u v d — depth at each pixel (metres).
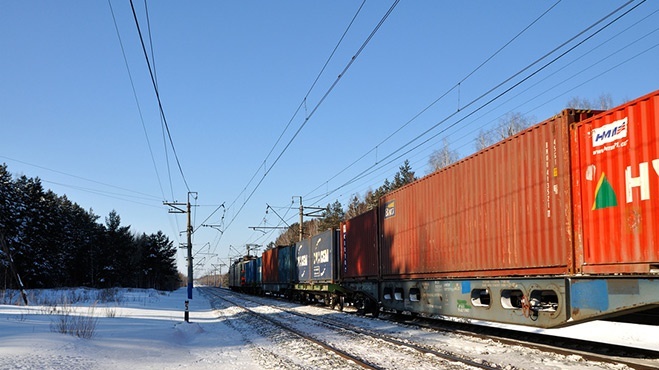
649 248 8.50
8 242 57.12
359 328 17.39
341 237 27.44
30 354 9.95
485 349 11.92
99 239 93.69
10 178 69.12
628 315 9.89
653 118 8.55
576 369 9.28
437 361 10.52
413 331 16.25
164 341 14.73
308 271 34.00
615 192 9.24
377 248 21.56
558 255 10.67
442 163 49.19
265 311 29.23
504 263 12.62
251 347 14.16
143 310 29.98
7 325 14.88
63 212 85.44
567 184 10.42
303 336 15.46
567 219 10.39
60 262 75.31
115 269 95.00
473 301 14.11
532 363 10.02
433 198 16.61
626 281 8.98
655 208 8.42
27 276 63.44
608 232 9.38
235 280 80.81
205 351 13.68
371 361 10.88
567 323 10.36
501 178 12.88
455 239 15.09
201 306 40.62
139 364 10.77
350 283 25.52
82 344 11.93
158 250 118.88
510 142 12.56
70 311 22.88
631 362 9.41
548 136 11.15
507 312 12.45
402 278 18.97
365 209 77.50
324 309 29.22
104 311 26.17
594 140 9.80
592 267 9.73
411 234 18.23
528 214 11.75
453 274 15.20
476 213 13.98
